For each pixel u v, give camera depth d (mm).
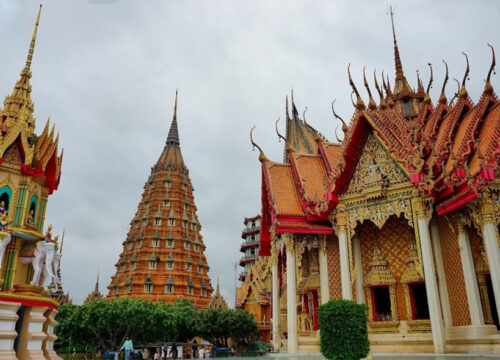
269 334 69438
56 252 17172
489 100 23312
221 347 55125
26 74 18656
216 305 78625
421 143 24250
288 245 27500
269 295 71062
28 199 16609
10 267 15680
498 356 18672
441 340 20781
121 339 51594
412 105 35031
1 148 16062
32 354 14789
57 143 18250
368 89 27234
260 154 32062
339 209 26125
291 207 28312
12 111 17500
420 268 22641
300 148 48344
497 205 21250
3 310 14141
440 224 24922
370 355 18312
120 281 75188
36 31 19766
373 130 26125
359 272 27344
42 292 16141
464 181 21328
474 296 21531
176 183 84938
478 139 23094
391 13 38906
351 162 26625
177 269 75188
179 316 53594
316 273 29359
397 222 27719
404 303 25922
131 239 77750
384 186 24844
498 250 20406
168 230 78750
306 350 26641
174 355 52375
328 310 16734
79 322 48875
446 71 27891
